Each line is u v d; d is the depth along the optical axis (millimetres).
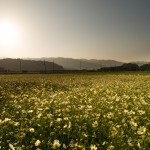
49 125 9328
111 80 39312
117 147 6930
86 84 31984
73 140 7410
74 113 11578
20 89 25609
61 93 19484
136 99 14875
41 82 36062
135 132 7988
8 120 9352
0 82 36125
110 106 12688
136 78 44250
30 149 7172
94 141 7648
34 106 13711
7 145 7449
